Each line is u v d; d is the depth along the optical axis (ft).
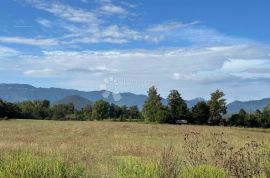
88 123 289.53
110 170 43.86
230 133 191.52
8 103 440.04
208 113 362.12
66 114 511.40
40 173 29.68
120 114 508.12
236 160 35.04
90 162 51.42
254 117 354.74
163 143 101.96
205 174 30.89
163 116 348.59
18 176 28.78
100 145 93.61
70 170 32.55
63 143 94.02
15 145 76.18
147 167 31.73
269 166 33.99
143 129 206.90
